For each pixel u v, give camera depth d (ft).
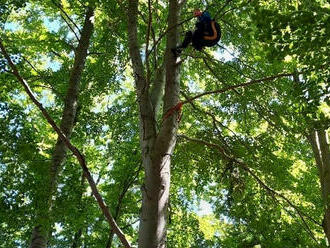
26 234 43.70
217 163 33.09
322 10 17.69
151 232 18.48
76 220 32.37
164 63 24.23
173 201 49.70
